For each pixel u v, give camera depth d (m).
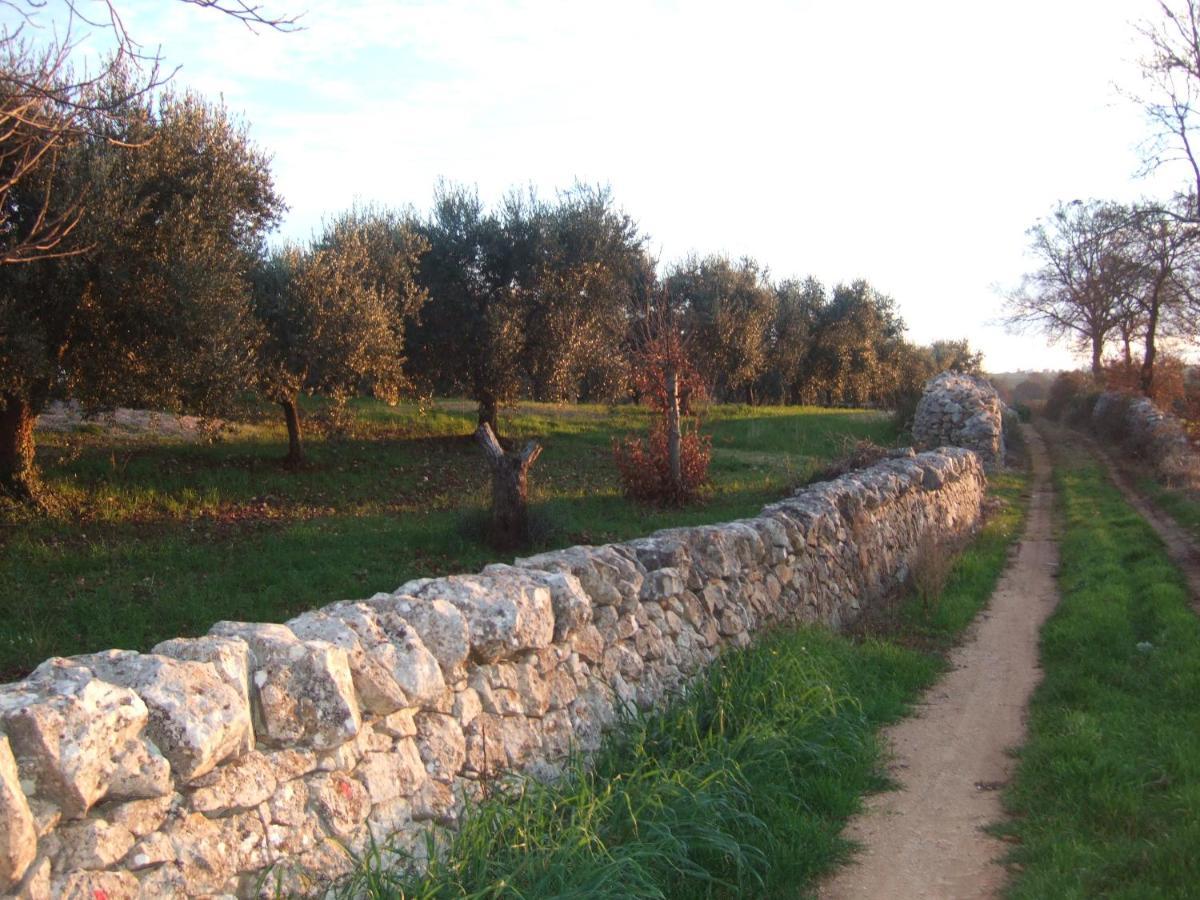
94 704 2.66
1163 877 3.89
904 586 10.99
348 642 3.70
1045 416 50.88
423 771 3.84
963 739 6.14
